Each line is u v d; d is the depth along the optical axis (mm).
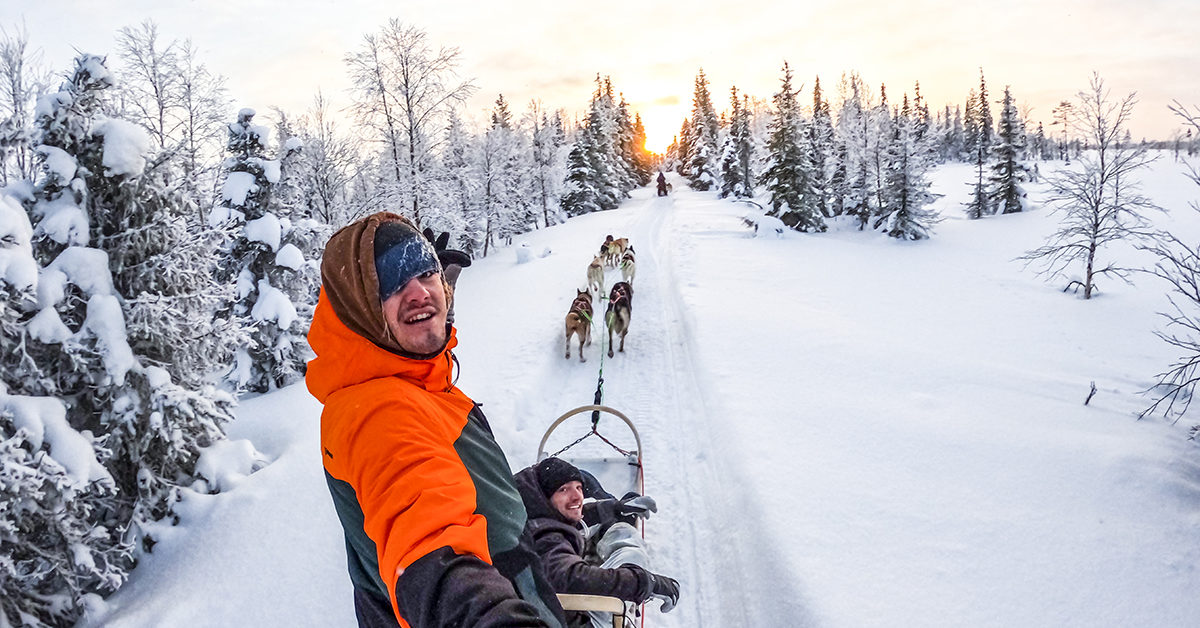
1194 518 4660
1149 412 6758
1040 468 5508
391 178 21219
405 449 867
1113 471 5359
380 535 824
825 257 20453
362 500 873
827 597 3867
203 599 4422
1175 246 19766
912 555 4316
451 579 746
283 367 9945
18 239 4656
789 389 7684
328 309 984
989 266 19812
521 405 7844
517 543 988
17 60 11805
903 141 27422
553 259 20766
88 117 5746
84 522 4973
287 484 5848
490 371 8953
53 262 5523
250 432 7469
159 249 6020
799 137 30656
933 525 4684
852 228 33312
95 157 5727
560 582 3180
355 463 886
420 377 1017
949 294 15031
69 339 5199
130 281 5895
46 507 4641
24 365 5066
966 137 79875
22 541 4621
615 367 9492
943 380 7984
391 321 956
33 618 4531
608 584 3168
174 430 5680
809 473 5484
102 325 5406
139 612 4387
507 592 757
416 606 752
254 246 10211
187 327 6121
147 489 5469
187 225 6441
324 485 5801
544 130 41094
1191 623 3703
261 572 4680
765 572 4289
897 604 3828
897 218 27234
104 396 5527
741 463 5719
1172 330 11648
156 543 5270
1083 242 16156
